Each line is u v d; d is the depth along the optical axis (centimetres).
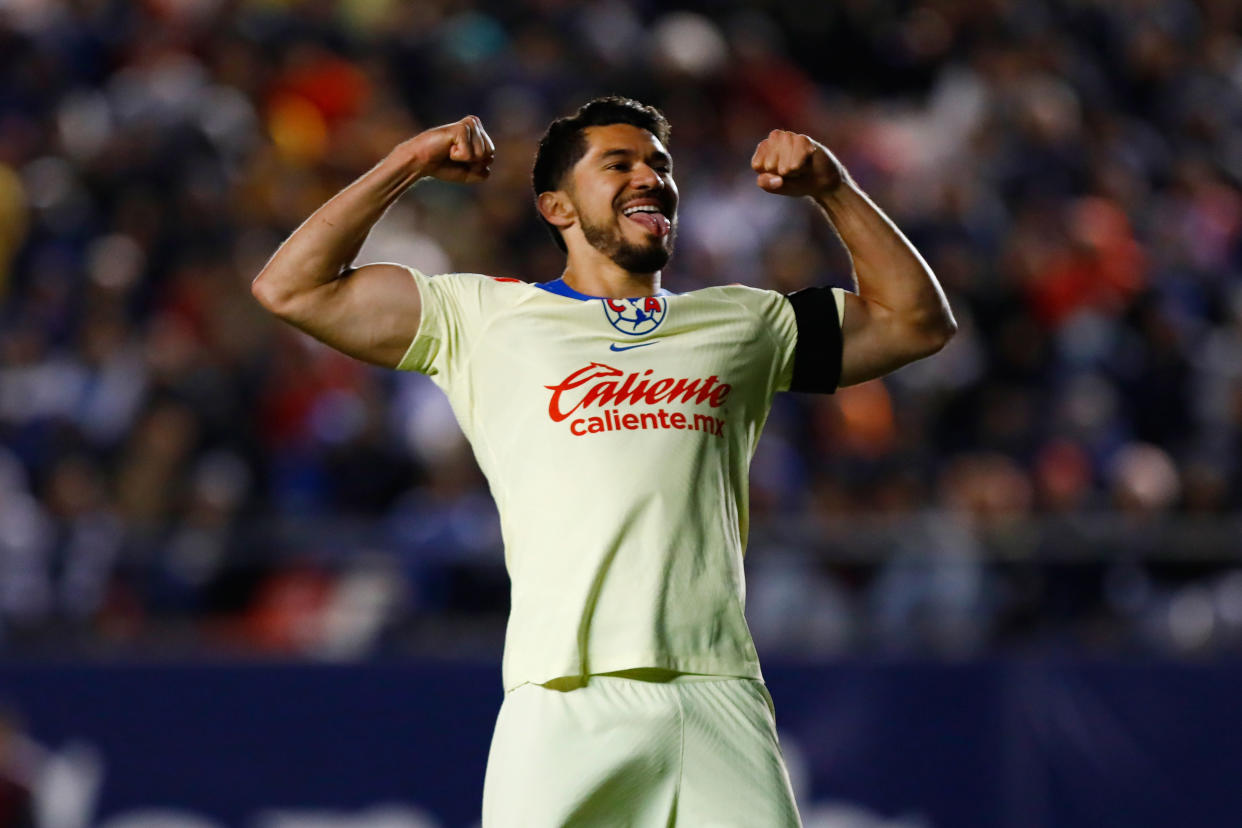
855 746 2473
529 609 1219
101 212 3534
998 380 3353
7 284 3481
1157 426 3316
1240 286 3828
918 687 2489
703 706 1206
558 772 1184
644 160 1324
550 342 1259
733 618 1230
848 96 4353
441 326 1288
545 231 3553
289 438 2995
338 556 2611
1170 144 4266
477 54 4028
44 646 2523
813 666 2498
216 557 2591
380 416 2994
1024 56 4181
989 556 2614
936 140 4109
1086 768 2472
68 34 3994
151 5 4075
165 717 2456
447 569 2625
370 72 3984
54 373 3142
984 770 2472
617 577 1207
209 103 3784
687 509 1225
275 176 3644
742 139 3934
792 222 3703
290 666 2475
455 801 2445
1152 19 4462
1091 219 3819
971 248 3619
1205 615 2591
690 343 1269
